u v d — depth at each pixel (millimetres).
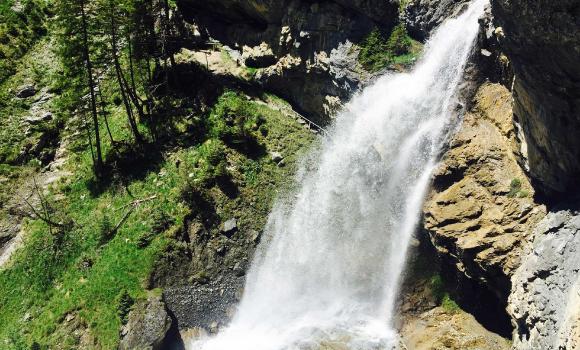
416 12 45906
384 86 45656
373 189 44000
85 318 41344
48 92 56656
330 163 47750
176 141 50469
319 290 43250
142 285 42500
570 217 30547
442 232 37156
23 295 44500
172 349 40844
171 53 52469
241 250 45250
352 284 42531
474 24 38969
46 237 46969
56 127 54031
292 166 49094
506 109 36062
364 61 46875
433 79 41875
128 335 39812
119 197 48312
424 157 40469
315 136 51188
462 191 37031
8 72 58031
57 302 43031
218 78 53562
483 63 37562
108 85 56031
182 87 53688
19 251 47031
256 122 50844
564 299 28000
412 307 39750
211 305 43062
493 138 36688
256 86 53844
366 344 38656
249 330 41938
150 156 50219
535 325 29703
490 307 37219
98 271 43750
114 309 41094
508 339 35812
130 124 52156
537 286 30141
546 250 30703
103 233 45750
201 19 57469
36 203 49625
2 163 52250
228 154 48938
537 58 28234
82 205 48750
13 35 60219
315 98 51906
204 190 46688
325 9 48625
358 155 45938
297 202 47219
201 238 45125
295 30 50562
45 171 52094
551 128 30250
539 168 32719
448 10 43312
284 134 50844
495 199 35562
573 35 25438
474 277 36281
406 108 43188
